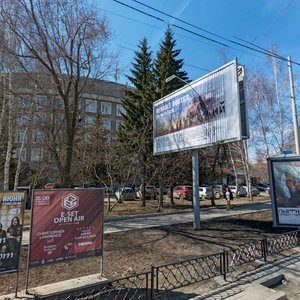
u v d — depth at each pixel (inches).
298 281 205.8
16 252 162.4
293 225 381.4
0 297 157.8
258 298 164.7
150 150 720.3
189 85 430.0
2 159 853.8
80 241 184.9
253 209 671.8
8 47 437.7
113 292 174.6
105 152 679.7
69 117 484.1
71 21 450.3
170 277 204.7
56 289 168.6
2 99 587.8
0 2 416.8
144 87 851.4
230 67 352.8
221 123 360.5
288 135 903.7
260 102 930.1
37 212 171.3
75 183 774.5
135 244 300.0
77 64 473.1
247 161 1034.1
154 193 1065.5
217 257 253.3
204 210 667.4
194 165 412.5
